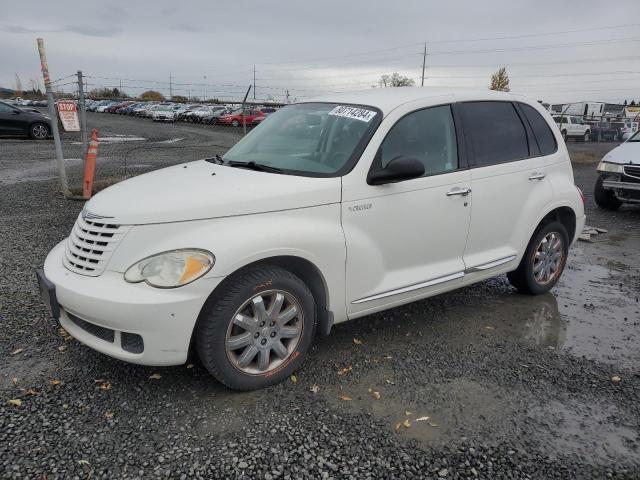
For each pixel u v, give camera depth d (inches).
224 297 120.1
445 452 110.0
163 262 116.3
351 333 164.9
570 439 115.9
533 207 183.9
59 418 116.0
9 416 115.8
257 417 119.3
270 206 127.0
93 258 120.8
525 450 111.7
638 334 172.2
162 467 102.4
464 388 135.0
